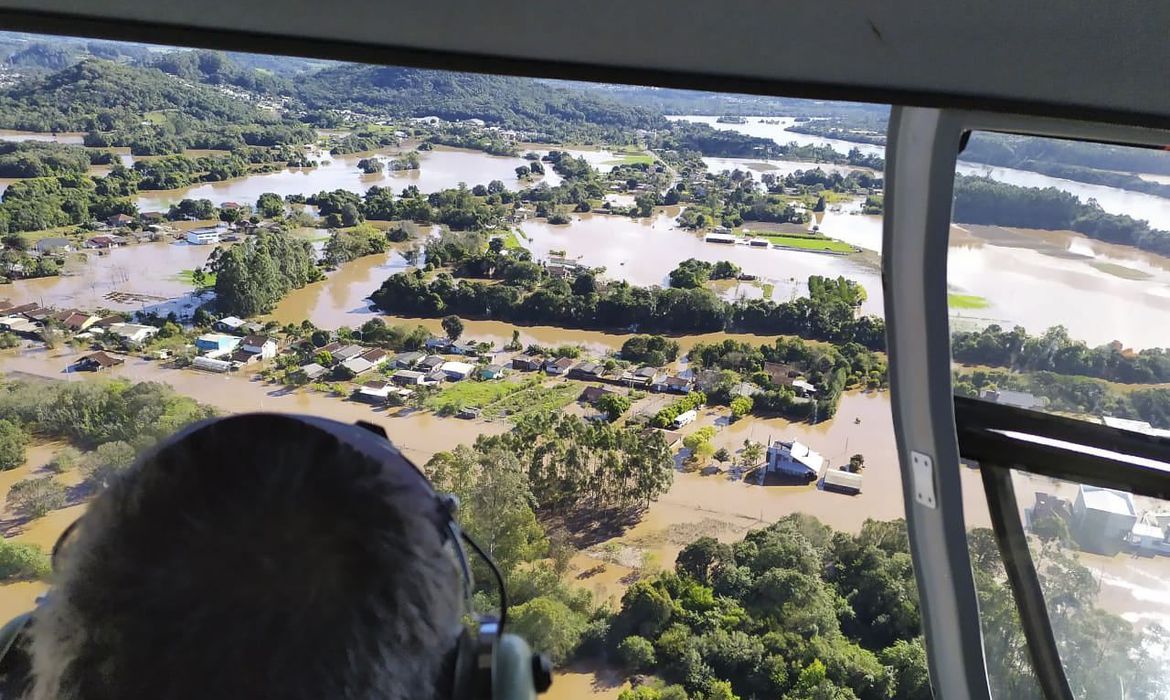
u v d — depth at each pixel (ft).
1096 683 8.93
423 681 1.70
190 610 1.55
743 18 4.29
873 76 4.79
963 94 4.89
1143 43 4.40
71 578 1.61
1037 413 8.43
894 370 8.82
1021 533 8.74
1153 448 8.17
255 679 1.53
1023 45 4.51
